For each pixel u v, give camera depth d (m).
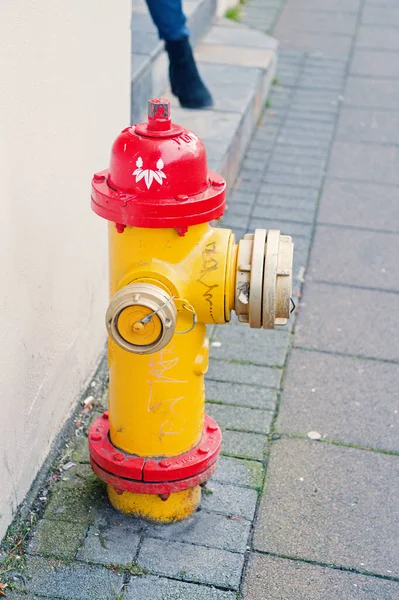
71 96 2.72
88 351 3.29
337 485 2.91
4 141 2.19
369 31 8.69
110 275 2.44
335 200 5.21
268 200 5.13
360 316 4.02
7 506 2.51
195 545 2.60
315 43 8.23
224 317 2.36
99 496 2.77
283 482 2.90
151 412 2.47
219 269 2.28
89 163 3.02
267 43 6.80
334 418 3.27
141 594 2.41
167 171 2.15
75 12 2.66
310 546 2.63
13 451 2.51
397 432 3.21
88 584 2.43
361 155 5.91
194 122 5.03
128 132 2.23
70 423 3.08
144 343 2.25
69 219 2.84
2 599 2.37
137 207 2.15
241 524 2.70
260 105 6.34
